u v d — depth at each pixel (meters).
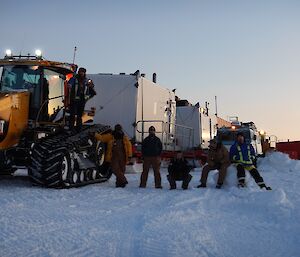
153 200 7.02
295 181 11.38
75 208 5.89
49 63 8.98
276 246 4.05
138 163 13.57
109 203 6.53
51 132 9.02
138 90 13.60
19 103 8.38
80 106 9.41
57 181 7.94
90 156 9.65
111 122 13.51
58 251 3.71
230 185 8.80
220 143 9.18
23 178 10.09
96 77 13.73
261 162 17.77
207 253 3.78
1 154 7.94
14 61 8.98
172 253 3.74
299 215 5.50
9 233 4.25
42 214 5.30
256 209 6.13
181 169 8.99
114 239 4.22
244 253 3.79
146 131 14.16
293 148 24.25
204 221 5.25
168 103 16.09
